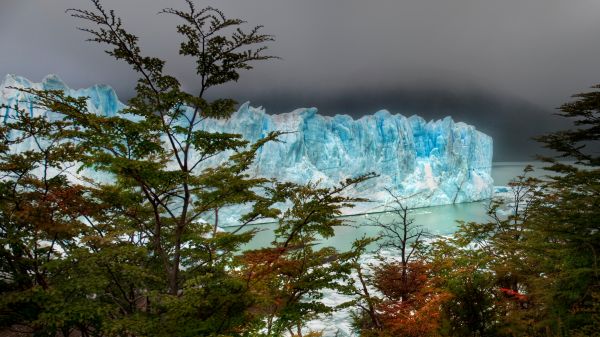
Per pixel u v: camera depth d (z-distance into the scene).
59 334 8.26
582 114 9.55
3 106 5.88
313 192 7.45
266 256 6.27
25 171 6.50
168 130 6.03
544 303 9.12
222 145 6.43
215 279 5.73
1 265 6.79
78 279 5.96
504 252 12.20
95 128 5.48
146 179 5.92
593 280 8.12
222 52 5.80
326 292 22.25
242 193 6.77
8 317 5.87
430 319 8.12
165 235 8.68
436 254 12.85
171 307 5.29
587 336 6.99
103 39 5.36
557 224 9.72
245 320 5.88
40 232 6.91
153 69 5.68
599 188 8.66
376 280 10.77
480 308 8.20
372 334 9.39
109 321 5.46
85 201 6.91
